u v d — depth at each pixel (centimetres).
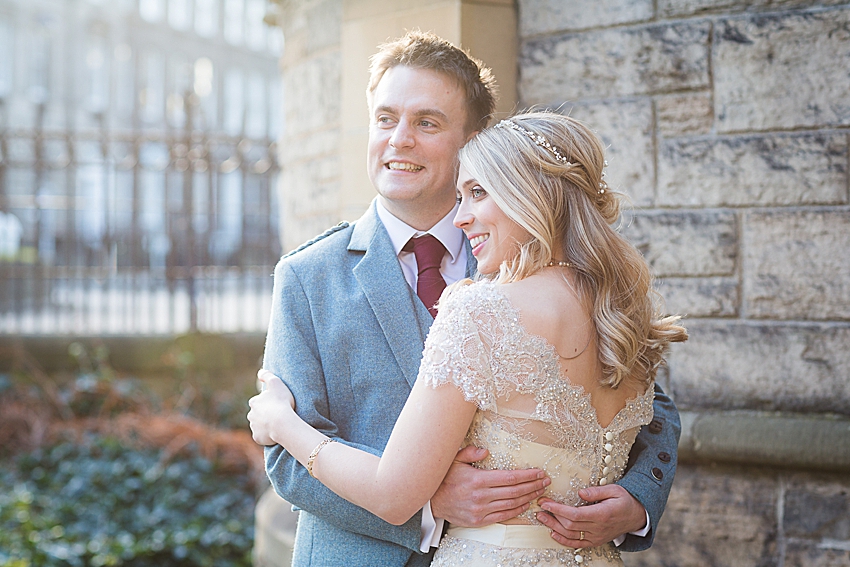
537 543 152
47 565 408
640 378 162
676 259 276
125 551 429
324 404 172
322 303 177
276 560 324
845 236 258
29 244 859
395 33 299
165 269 739
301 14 367
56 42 1923
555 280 155
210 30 2152
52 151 1248
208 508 494
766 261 266
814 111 260
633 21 279
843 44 257
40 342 700
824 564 257
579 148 161
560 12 288
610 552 166
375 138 184
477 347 146
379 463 152
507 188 155
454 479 151
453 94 180
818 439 251
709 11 270
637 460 173
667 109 276
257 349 721
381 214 189
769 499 265
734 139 269
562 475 152
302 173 368
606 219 167
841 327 258
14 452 580
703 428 266
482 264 164
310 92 358
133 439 586
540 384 146
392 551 164
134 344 707
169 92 2067
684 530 274
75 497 506
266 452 171
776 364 265
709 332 272
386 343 174
